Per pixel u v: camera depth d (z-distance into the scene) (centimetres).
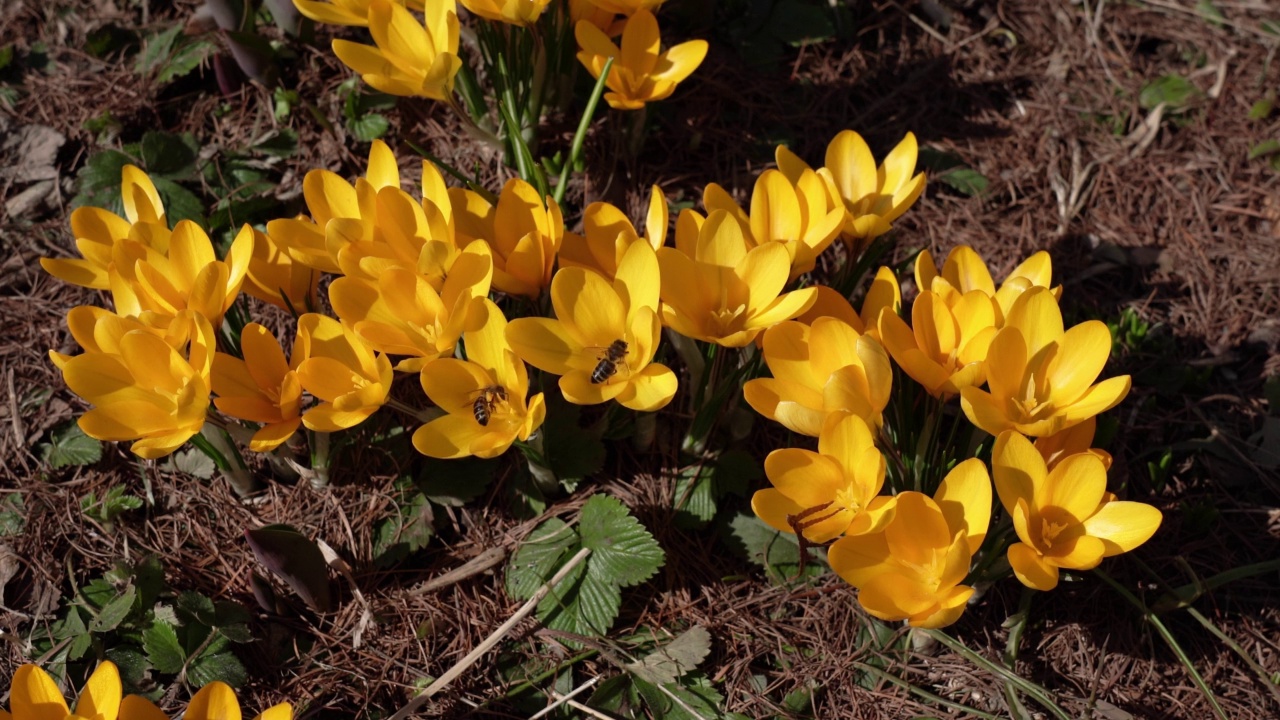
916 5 103
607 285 79
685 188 95
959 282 82
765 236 82
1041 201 98
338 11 86
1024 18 104
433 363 78
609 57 87
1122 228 97
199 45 97
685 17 99
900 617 76
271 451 86
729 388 84
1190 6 105
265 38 95
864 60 101
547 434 86
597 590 84
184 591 83
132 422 78
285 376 79
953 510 77
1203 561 87
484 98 96
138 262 80
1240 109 101
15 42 99
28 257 92
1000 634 84
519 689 83
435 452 78
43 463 87
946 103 100
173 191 93
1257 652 85
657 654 83
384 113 96
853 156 85
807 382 79
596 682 83
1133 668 84
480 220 84
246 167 95
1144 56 103
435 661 84
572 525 86
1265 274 96
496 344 79
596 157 95
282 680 83
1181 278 96
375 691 83
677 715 83
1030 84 101
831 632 84
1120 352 93
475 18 97
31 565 85
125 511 86
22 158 95
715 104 98
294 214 94
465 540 86
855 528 77
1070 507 77
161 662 82
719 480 86
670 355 89
